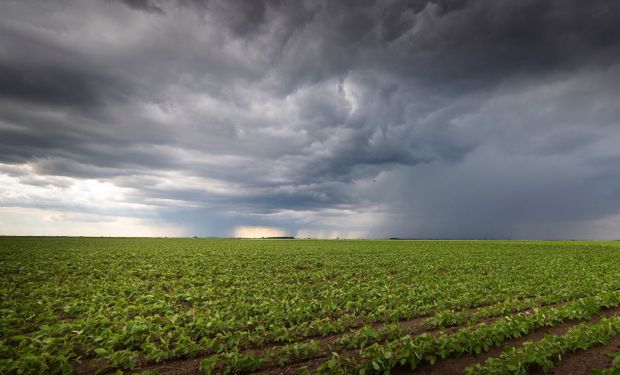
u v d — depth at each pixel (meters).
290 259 40.34
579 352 10.13
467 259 41.91
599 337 10.76
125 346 11.09
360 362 9.18
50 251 44.03
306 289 20.94
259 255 45.31
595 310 14.53
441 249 61.75
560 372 9.00
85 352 10.30
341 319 14.03
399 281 24.17
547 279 24.33
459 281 24.27
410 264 36.00
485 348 10.09
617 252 53.88
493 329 11.02
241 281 24.03
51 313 13.77
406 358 9.29
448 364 9.61
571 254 49.88
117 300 17.11
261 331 12.45
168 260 37.09
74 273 25.80
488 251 56.44
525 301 16.44
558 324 13.09
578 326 11.58
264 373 9.16
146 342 10.68
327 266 34.53
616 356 9.01
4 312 13.80
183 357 10.41
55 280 22.64
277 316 13.80
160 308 15.35
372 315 14.23
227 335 11.39
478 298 17.77
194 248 57.50
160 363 9.98
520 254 50.12
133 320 12.75
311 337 12.30
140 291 19.80
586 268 31.45
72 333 11.50
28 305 15.03
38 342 10.20
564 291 18.81
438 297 17.88
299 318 13.84
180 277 26.56
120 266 30.70
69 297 17.38
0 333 11.77
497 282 23.09
